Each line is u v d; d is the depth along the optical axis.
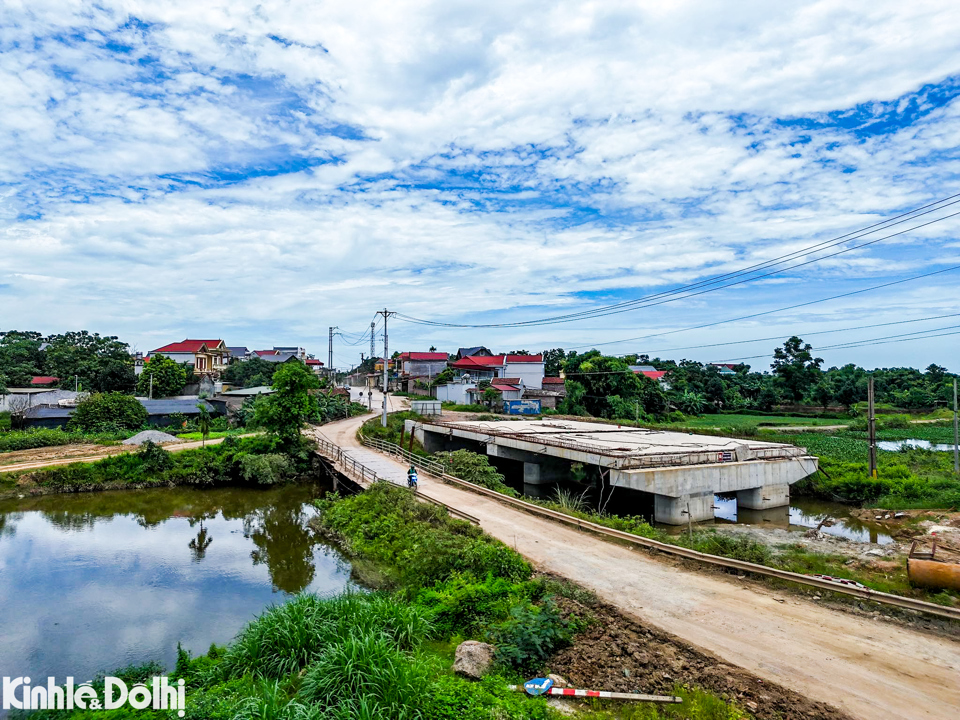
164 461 33.19
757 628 11.23
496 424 41.59
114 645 12.97
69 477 30.77
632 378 60.50
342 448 38.72
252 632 11.48
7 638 13.31
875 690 8.91
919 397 69.50
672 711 8.73
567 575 14.34
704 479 24.20
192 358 76.62
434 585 14.71
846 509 26.69
